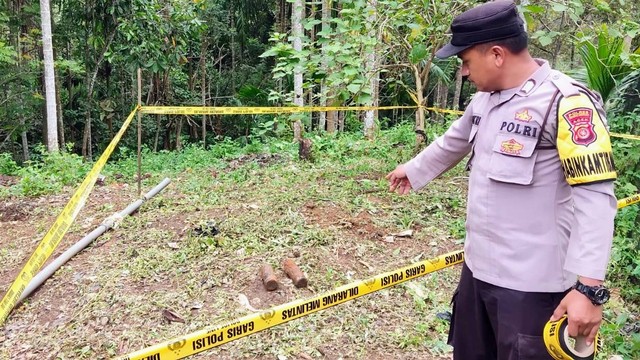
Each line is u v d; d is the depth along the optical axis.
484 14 1.64
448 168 2.19
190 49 19.02
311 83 5.59
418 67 6.17
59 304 3.46
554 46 12.39
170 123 18.44
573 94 1.57
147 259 3.87
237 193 5.49
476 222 1.80
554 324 1.58
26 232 5.11
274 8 20.17
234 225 4.35
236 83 20.50
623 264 4.01
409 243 4.22
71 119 16.72
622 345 2.98
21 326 3.27
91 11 12.51
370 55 5.82
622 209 4.56
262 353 2.87
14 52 13.18
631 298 3.67
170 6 13.14
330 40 5.28
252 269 3.66
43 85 15.02
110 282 3.58
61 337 3.07
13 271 4.16
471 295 1.95
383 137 8.95
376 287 2.17
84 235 4.57
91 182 3.22
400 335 3.07
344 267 3.77
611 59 5.50
